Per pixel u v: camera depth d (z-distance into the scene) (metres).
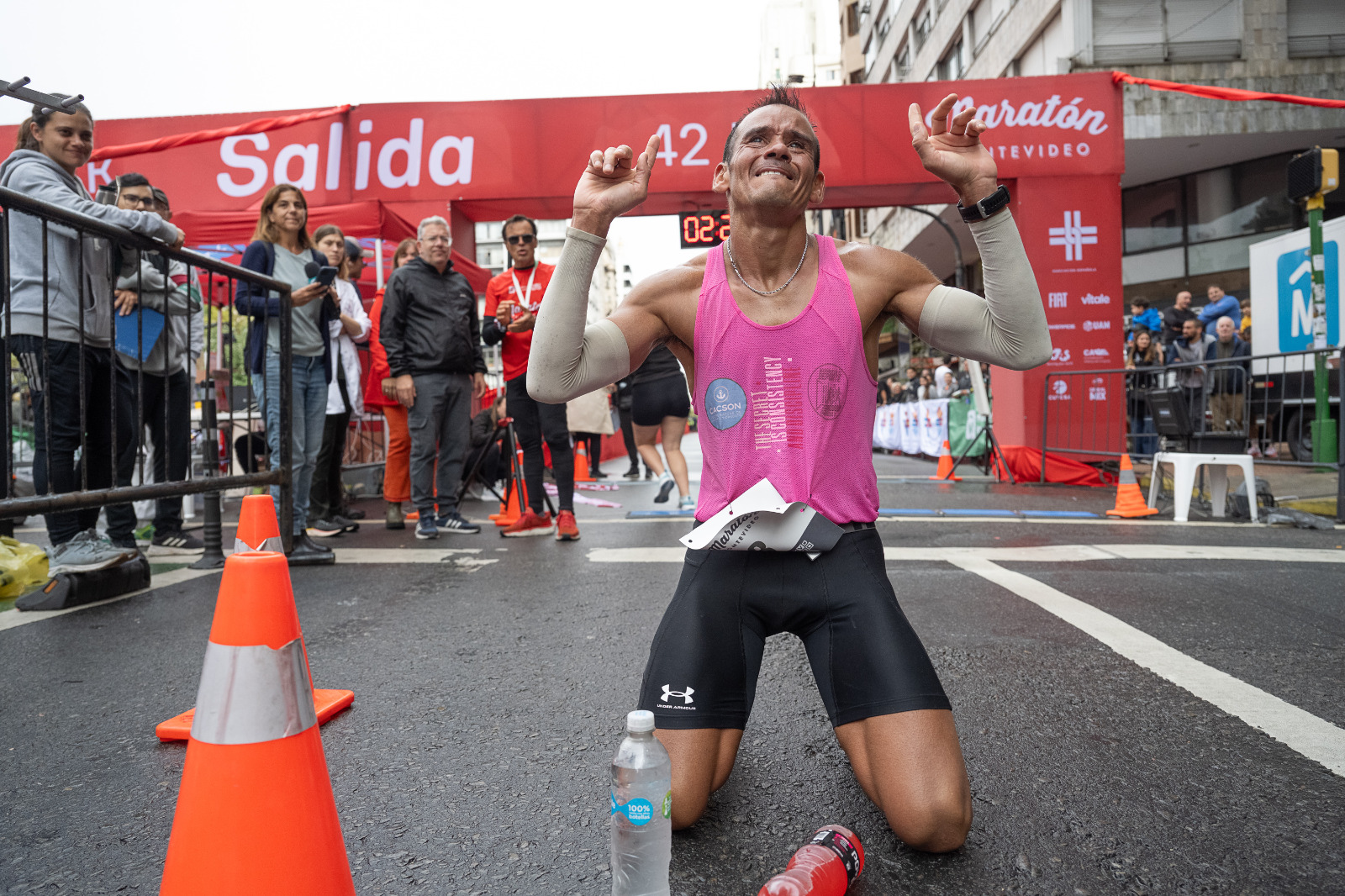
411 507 8.04
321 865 1.16
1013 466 9.41
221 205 8.91
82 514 4.09
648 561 4.64
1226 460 6.23
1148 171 16.44
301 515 4.80
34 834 1.64
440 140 8.95
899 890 1.42
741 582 1.70
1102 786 1.82
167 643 2.97
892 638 1.59
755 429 1.73
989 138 9.02
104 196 4.04
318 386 4.96
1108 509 7.00
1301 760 1.95
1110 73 8.97
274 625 1.18
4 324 3.11
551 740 2.10
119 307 4.19
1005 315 1.66
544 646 2.95
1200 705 2.31
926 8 23.67
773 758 2.00
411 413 5.64
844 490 1.73
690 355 1.86
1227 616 3.29
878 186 9.04
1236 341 10.13
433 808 1.73
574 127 8.94
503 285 5.71
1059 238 9.06
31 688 2.50
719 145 8.98
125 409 4.34
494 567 4.52
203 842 1.12
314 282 4.46
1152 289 17.42
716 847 1.58
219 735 1.14
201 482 3.87
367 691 2.48
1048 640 2.95
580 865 1.51
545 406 5.43
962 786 1.48
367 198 8.97
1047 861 1.51
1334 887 1.43
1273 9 14.21
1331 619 3.25
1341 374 5.94
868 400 1.78
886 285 1.76
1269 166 15.56
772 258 1.73
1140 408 9.47
